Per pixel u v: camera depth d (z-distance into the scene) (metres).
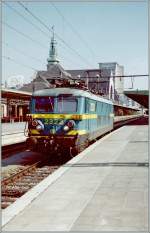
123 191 9.52
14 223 7.26
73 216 7.58
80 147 17.62
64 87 18.25
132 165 13.49
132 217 7.37
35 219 7.48
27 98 44.50
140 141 22.83
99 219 7.32
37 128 17.03
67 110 17.05
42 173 14.86
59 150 17.00
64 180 11.13
